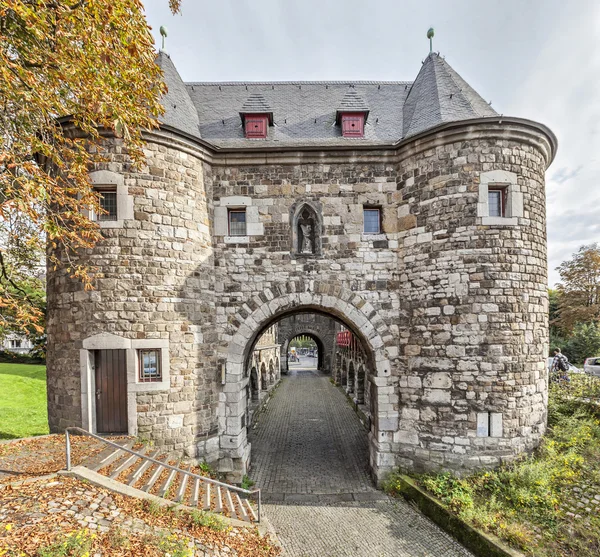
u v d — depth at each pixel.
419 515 7.12
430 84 9.38
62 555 3.51
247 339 8.72
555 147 8.77
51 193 6.11
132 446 7.14
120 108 5.51
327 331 31.67
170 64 9.81
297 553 6.01
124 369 7.70
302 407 16.86
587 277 21.67
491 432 7.50
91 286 6.73
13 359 27.30
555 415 8.62
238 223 9.12
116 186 7.66
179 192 8.13
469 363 7.63
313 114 10.56
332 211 8.85
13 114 5.72
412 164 8.52
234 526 5.54
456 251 7.84
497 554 5.55
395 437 8.33
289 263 8.80
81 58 5.18
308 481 8.61
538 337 7.94
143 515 4.82
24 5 4.34
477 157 7.87
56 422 8.02
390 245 8.77
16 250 7.65
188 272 8.14
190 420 7.89
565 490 6.58
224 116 10.40
